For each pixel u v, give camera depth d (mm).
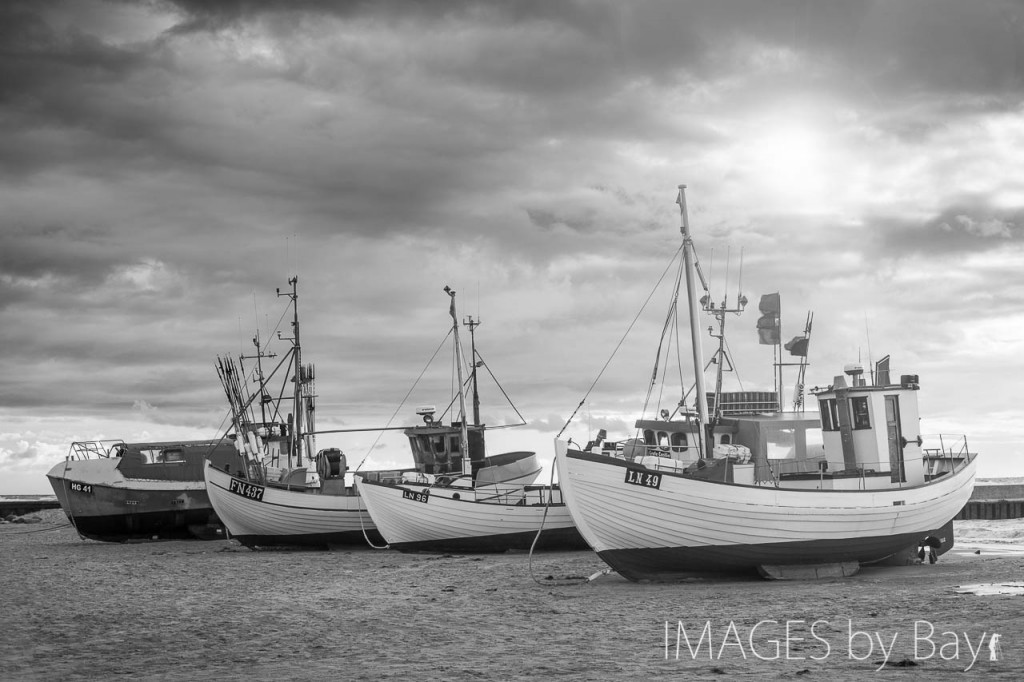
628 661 19422
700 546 29672
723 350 39500
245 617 27156
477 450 50812
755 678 17500
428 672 18984
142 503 56500
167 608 29188
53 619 27531
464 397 47719
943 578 30219
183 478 57406
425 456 50562
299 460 55906
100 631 25438
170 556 47125
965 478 34344
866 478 31781
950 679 16844
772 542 29625
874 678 17156
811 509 29656
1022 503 80188
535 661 19719
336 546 48156
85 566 42750
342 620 26234
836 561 30891
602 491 29578
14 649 23125
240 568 40406
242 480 48219
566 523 42531
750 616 24078
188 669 20297
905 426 32531
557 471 30125
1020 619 21859
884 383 33438
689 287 33531
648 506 29391
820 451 35969
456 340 48125
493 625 24609
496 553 42719
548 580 32938
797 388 39719
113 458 56750
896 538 31531
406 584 33531
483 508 42438
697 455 36406
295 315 56844
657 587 30031
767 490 29312
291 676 19156
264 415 57625
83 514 55719
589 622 24328
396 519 43188
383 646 22266
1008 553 40188
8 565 44156
